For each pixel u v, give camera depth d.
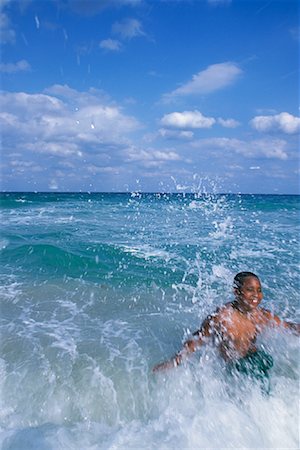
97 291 5.41
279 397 2.67
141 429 2.40
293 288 5.55
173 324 4.20
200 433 2.35
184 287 5.66
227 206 16.23
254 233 10.66
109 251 8.01
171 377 2.98
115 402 2.69
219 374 2.97
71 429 2.40
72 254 7.57
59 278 6.05
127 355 3.39
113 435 2.34
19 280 5.90
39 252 7.71
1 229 11.44
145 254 7.79
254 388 2.78
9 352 3.38
